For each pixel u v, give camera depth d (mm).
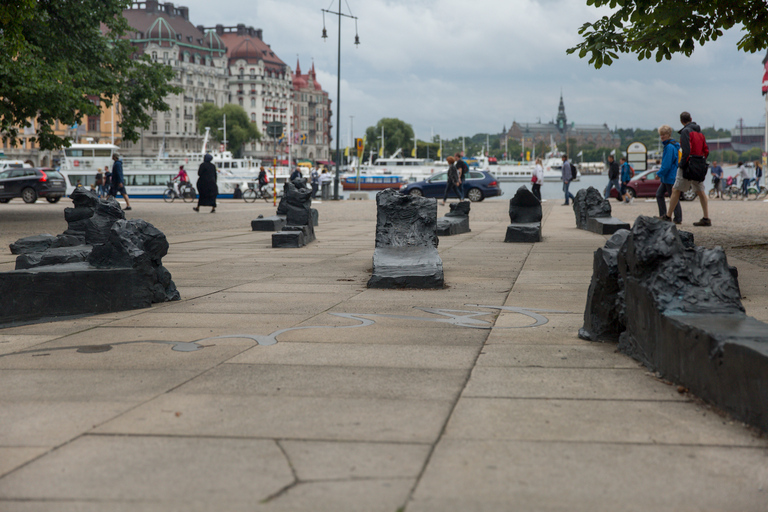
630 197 30547
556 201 35562
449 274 8938
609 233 14695
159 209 29781
